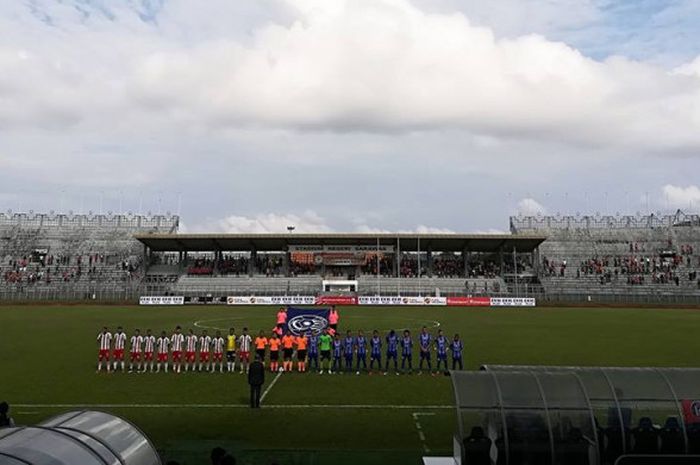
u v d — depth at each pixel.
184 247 88.50
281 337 28.19
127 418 18.06
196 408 19.42
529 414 11.79
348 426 17.20
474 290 79.62
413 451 14.73
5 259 91.44
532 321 51.56
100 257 92.88
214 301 73.50
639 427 12.12
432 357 30.97
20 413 18.97
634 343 36.22
